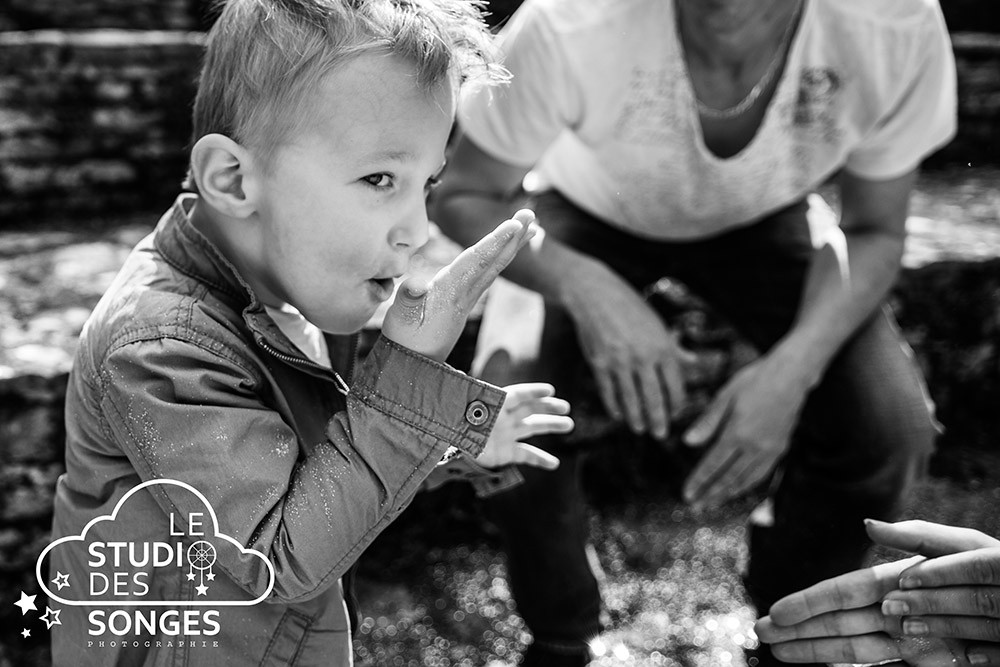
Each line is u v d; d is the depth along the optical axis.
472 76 1.42
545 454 1.60
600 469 2.83
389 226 1.34
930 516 2.74
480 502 2.65
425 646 2.25
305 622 1.41
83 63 3.45
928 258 2.96
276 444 1.28
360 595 2.43
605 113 2.00
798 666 1.99
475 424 1.29
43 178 3.43
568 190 2.29
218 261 1.38
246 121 1.32
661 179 2.08
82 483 1.38
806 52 1.93
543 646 1.99
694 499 1.96
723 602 2.42
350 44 1.29
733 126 2.03
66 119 3.46
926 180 4.00
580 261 1.98
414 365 1.28
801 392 1.92
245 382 1.31
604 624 2.10
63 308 2.57
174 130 3.61
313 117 1.30
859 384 1.97
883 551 2.50
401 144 1.31
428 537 2.63
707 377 2.87
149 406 1.27
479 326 2.55
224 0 1.61
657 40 1.91
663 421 1.90
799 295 2.21
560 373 2.08
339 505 1.26
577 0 1.93
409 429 1.28
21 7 4.05
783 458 2.40
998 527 2.70
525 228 1.32
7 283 2.74
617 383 2.07
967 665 1.38
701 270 2.29
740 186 2.06
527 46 1.93
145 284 1.37
